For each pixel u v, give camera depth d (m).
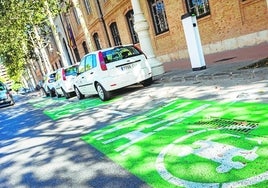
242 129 4.34
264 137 3.88
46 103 17.61
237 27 13.05
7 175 5.02
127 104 8.80
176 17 16.75
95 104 10.74
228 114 5.20
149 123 5.98
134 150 4.61
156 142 4.72
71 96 16.86
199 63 10.28
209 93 7.17
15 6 23.38
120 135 5.66
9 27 25.80
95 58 10.41
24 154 6.11
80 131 6.91
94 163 4.49
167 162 3.84
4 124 11.95
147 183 3.40
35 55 37.72
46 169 4.80
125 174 3.82
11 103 24.03
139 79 10.48
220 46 14.27
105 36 26.73
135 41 22.34
